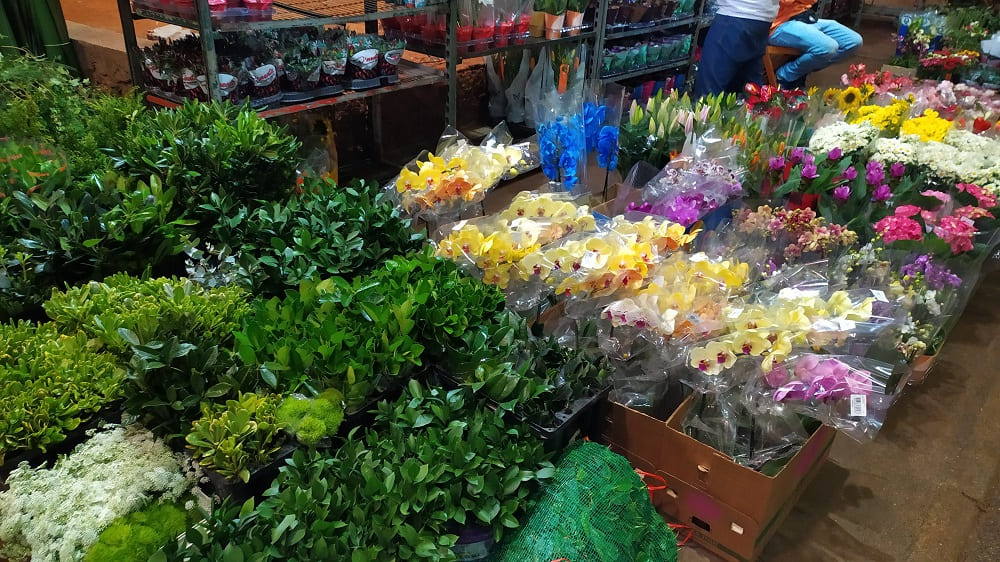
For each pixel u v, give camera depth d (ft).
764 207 9.05
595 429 6.90
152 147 7.58
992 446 8.61
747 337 6.33
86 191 6.93
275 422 5.12
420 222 10.45
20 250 6.34
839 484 7.90
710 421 6.84
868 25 34.14
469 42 13.17
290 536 4.25
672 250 8.11
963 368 10.16
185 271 7.46
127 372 5.11
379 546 4.42
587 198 9.77
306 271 6.72
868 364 6.52
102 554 4.39
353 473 4.83
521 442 5.44
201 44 9.43
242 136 7.69
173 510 4.76
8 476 4.82
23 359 5.43
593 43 15.92
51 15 12.05
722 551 6.64
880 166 9.67
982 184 9.96
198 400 5.16
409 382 5.69
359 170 14.78
